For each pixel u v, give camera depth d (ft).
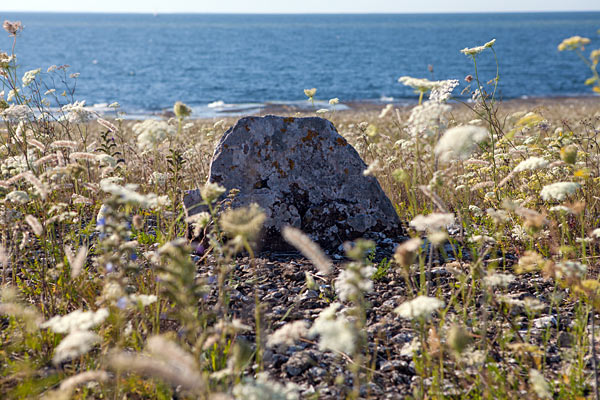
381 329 11.14
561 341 10.40
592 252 14.01
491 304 11.66
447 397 8.77
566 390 8.74
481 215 15.15
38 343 9.96
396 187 20.62
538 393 7.82
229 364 7.77
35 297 11.85
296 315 11.87
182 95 162.30
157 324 9.52
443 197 17.57
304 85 193.36
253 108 111.04
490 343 10.25
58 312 11.11
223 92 172.65
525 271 13.61
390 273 14.16
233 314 11.71
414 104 121.60
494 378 9.00
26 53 321.32
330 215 17.04
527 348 8.70
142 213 17.47
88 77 213.66
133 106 130.72
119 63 285.02
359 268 7.34
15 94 16.70
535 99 130.31
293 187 17.06
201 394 7.45
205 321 9.69
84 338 6.95
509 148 17.60
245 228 7.39
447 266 12.38
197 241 15.78
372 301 12.58
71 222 14.06
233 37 602.03
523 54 333.01
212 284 12.60
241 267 14.69
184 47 431.84
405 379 9.54
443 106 9.30
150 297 8.57
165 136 9.51
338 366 9.89
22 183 13.64
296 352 10.28
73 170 11.42
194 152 21.45
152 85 191.11
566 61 287.69
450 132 8.13
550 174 15.78
